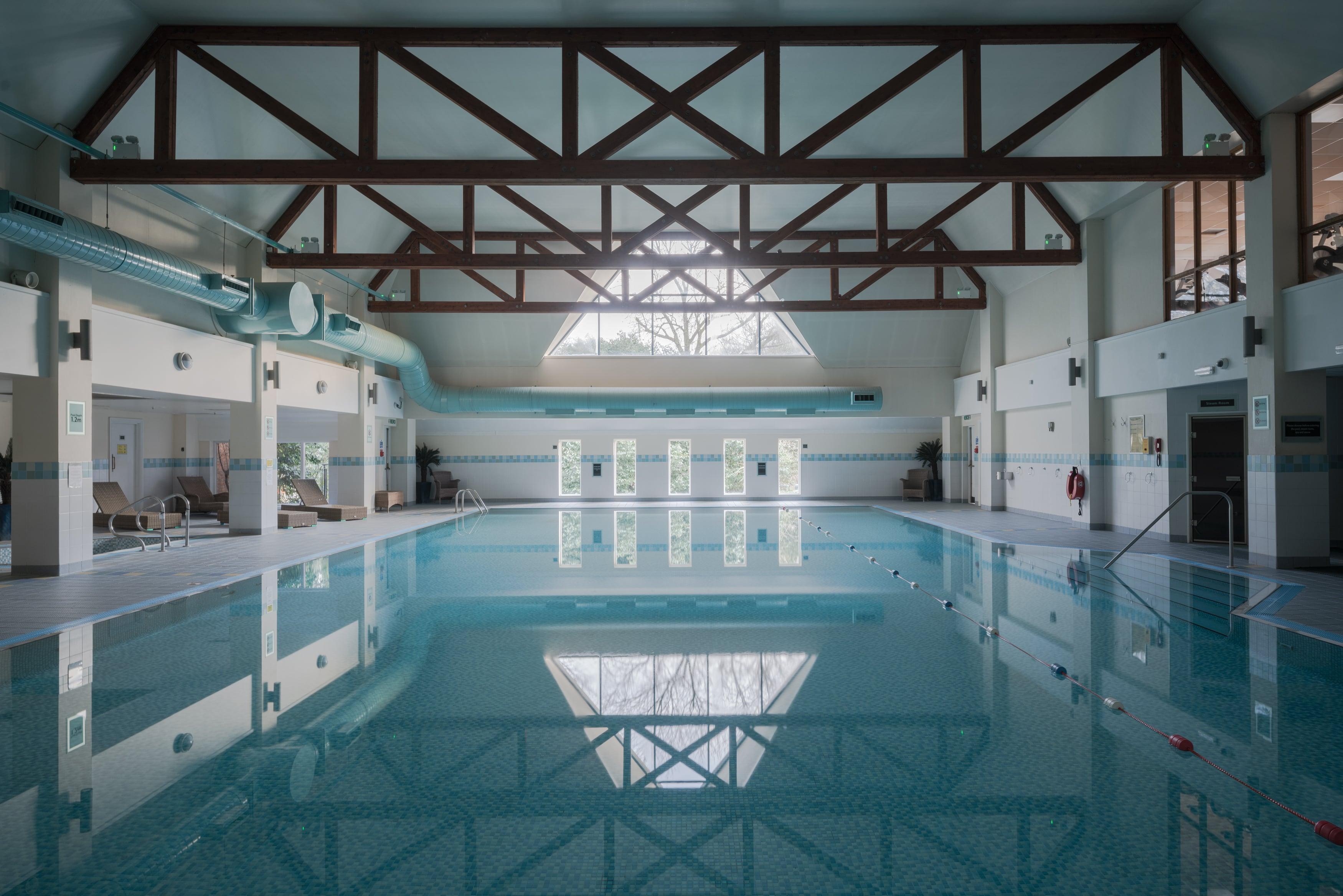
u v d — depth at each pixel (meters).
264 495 13.61
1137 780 3.75
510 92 10.46
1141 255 12.33
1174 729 4.41
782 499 22.50
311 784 3.74
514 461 22.88
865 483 22.89
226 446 20.09
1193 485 11.85
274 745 4.23
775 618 7.34
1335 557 10.45
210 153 10.68
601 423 22.98
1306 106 8.86
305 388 15.12
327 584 9.16
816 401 19.84
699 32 8.66
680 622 7.18
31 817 3.38
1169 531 12.05
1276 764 3.93
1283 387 9.27
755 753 4.12
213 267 11.82
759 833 3.27
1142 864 2.99
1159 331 11.69
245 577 9.45
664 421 23.06
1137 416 12.73
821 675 5.49
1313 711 4.68
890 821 3.36
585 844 3.17
